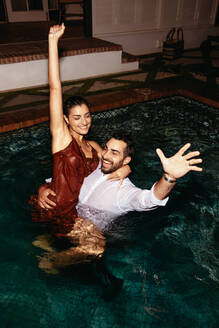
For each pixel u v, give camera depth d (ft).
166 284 6.42
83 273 6.56
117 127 13.82
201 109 16.07
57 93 6.90
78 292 6.19
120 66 22.12
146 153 11.60
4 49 19.99
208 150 11.90
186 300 6.08
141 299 6.09
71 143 7.26
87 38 24.23
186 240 7.53
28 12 30.58
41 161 10.91
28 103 16.10
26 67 18.61
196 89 18.25
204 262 6.95
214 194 9.37
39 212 7.89
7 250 7.09
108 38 25.22
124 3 24.53
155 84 19.29
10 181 9.64
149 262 6.88
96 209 7.14
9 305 5.91
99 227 7.29
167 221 8.11
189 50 29.30
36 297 6.09
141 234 7.55
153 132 13.32
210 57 26.94
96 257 6.87
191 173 10.46
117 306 5.96
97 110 15.58
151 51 27.86
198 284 6.44
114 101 16.16
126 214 7.70
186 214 8.43
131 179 9.93
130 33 25.93
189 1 27.45
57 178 7.23
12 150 11.69
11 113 14.51
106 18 24.48
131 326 5.54
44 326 5.51
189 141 12.57
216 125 14.10
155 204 5.94
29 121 13.67
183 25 28.37
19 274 6.56
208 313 5.84
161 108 16.17
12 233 7.54
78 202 7.44
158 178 10.02
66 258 6.84
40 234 7.39
